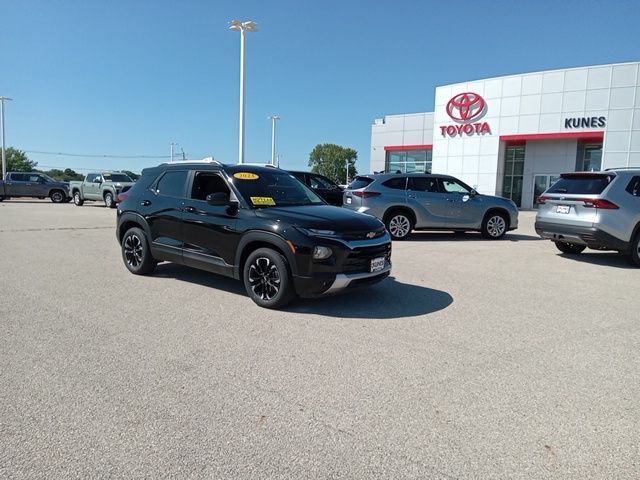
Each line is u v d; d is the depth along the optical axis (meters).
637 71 26.31
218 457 2.65
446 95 32.66
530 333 4.80
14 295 6.08
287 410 3.17
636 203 8.54
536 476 2.52
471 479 2.48
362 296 6.21
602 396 3.43
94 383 3.54
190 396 3.36
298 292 5.32
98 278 7.13
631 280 7.47
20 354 4.09
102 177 25.30
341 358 4.08
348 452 2.71
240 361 3.99
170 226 6.74
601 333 4.83
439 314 5.43
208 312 5.40
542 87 28.88
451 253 10.07
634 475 2.54
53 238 11.81
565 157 30.25
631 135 26.73
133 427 2.94
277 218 5.50
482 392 3.47
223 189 6.24
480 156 31.44
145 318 5.15
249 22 24.84
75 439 2.80
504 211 12.72
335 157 122.00
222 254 6.05
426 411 3.18
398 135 41.69
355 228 5.46
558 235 9.18
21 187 30.42
